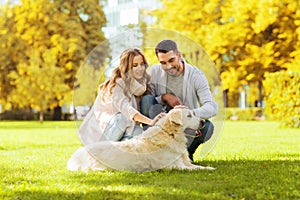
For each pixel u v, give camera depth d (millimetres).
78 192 4453
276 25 25453
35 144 10773
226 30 25812
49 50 28797
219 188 4539
